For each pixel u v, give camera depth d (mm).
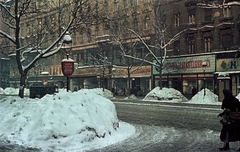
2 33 16266
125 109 22828
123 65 45125
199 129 12508
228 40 33312
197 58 36000
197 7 35312
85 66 52219
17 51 16297
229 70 32469
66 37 15180
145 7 42531
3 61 74250
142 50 42625
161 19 38094
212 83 34250
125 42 44219
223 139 8336
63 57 57031
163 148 8719
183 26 37625
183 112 19938
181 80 37906
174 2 38719
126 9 45000
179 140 10016
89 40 50500
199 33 35969
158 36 35281
